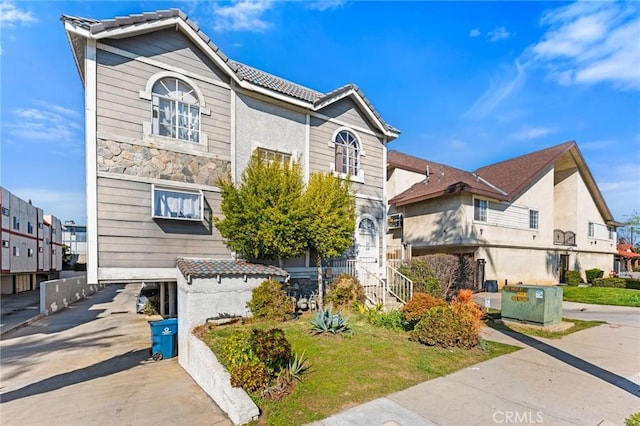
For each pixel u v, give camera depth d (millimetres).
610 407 4418
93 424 4730
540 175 21031
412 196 19375
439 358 6176
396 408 4336
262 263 10000
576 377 5473
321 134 12344
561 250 22984
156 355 8305
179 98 9383
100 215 8039
